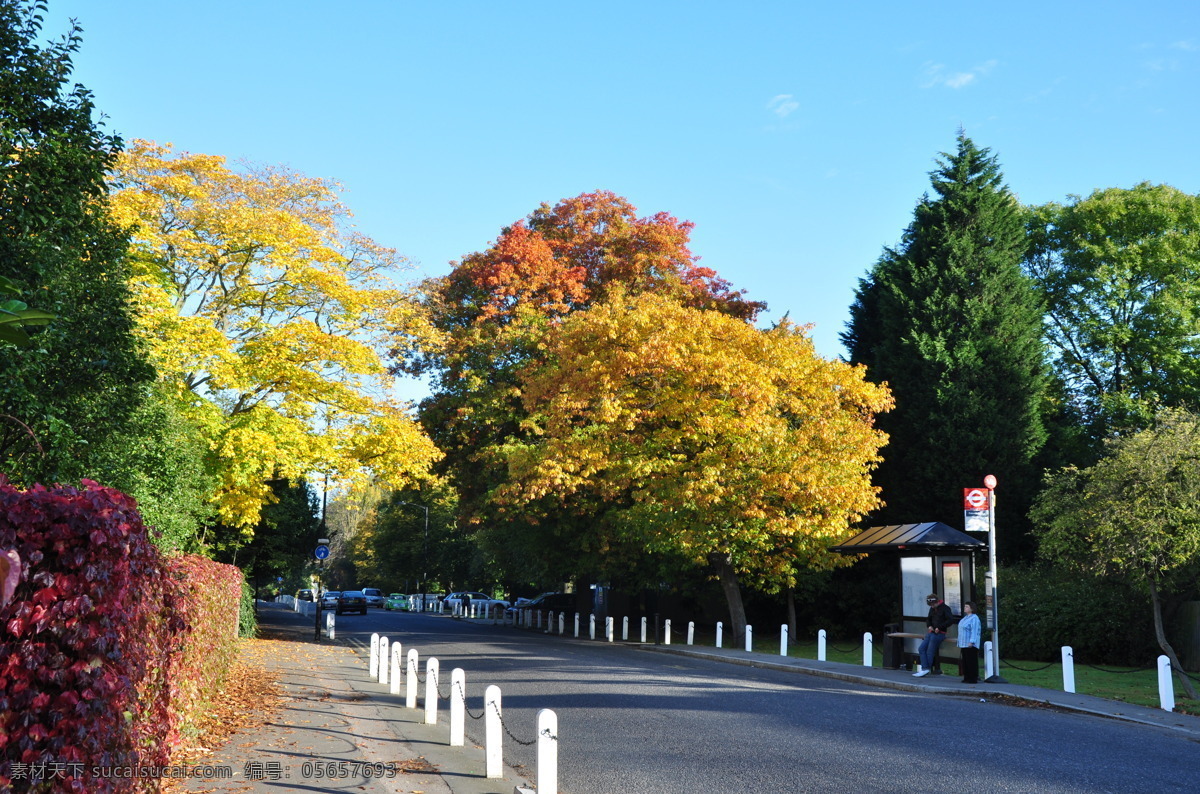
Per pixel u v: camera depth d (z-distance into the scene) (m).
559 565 42.72
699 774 10.23
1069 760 10.98
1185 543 18.55
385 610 83.00
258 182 29.02
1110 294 40.06
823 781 9.80
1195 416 20.84
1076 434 39.50
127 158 25.12
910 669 22.83
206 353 24.23
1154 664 26.59
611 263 41.16
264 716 14.00
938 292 35.53
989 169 37.44
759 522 28.91
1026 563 32.47
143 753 7.10
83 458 12.62
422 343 31.39
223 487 27.42
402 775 10.17
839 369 30.03
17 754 5.14
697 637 40.88
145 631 6.56
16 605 5.28
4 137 11.05
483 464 40.66
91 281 12.39
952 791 9.34
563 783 9.96
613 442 30.47
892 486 36.88
